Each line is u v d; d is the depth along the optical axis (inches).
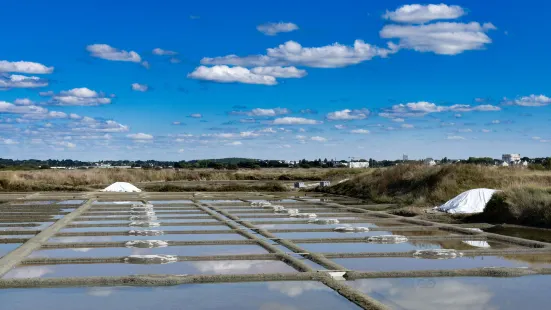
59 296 335.9
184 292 346.3
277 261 451.5
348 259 466.0
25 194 1301.7
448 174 1089.4
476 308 318.0
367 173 1405.0
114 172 2030.0
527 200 745.6
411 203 1040.2
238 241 549.3
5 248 514.9
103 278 364.8
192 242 542.9
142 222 705.0
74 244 526.0
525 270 403.9
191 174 2263.8
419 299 335.6
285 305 320.2
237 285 365.1
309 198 1206.9
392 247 534.0
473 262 455.2
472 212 832.9
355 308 314.5
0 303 320.8
